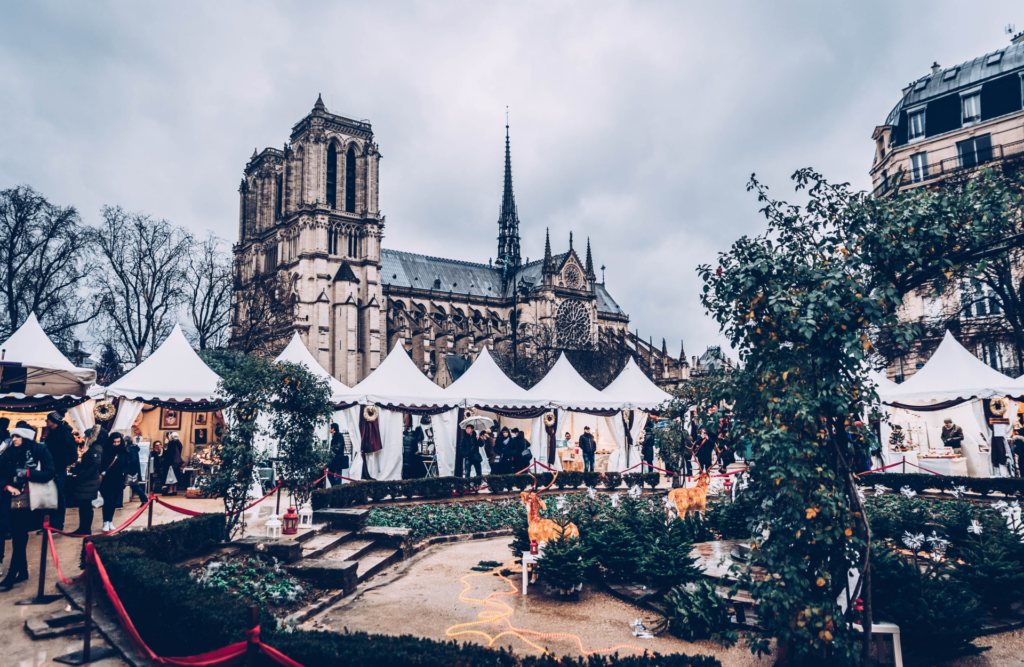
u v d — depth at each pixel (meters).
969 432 23.73
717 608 7.97
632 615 8.94
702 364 93.38
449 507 17.70
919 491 20.66
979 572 8.73
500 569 11.40
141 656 6.90
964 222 6.73
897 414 25.95
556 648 7.64
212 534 11.47
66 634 7.72
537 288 101.12
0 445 9.70
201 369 20.58
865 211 6.92
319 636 6.15
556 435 26.84
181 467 20.86
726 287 7.08
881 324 6.58
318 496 15.41
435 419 25.36
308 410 13.58
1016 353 35.12
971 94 41.47
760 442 6.79
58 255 40.34
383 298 94.12
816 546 6.74
